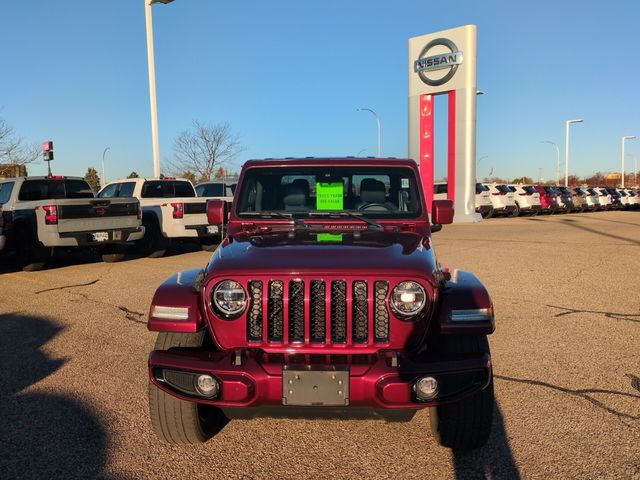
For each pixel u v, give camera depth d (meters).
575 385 4.74
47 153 17.91
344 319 3.21
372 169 4.68
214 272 3.28
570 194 35.81
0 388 4.73
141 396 4.56
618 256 12.91
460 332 3.26
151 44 17.34
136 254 13.66
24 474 3.37
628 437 3.79
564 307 7.63
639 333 6.32
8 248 10.86
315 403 3.04
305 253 3.47
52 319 7.07
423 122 25.92
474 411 3.41
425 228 4.43
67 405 4.38
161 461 3.54
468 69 24.52
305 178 4.68
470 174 25.28
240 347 3.25
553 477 3.31
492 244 15.66
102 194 14.61
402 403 3.04
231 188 18.81
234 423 4.11
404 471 3.42
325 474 3.39
